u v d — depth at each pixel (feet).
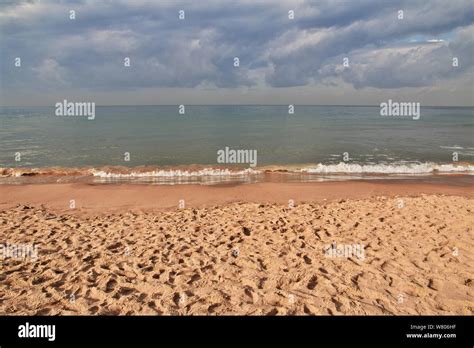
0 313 15.37
